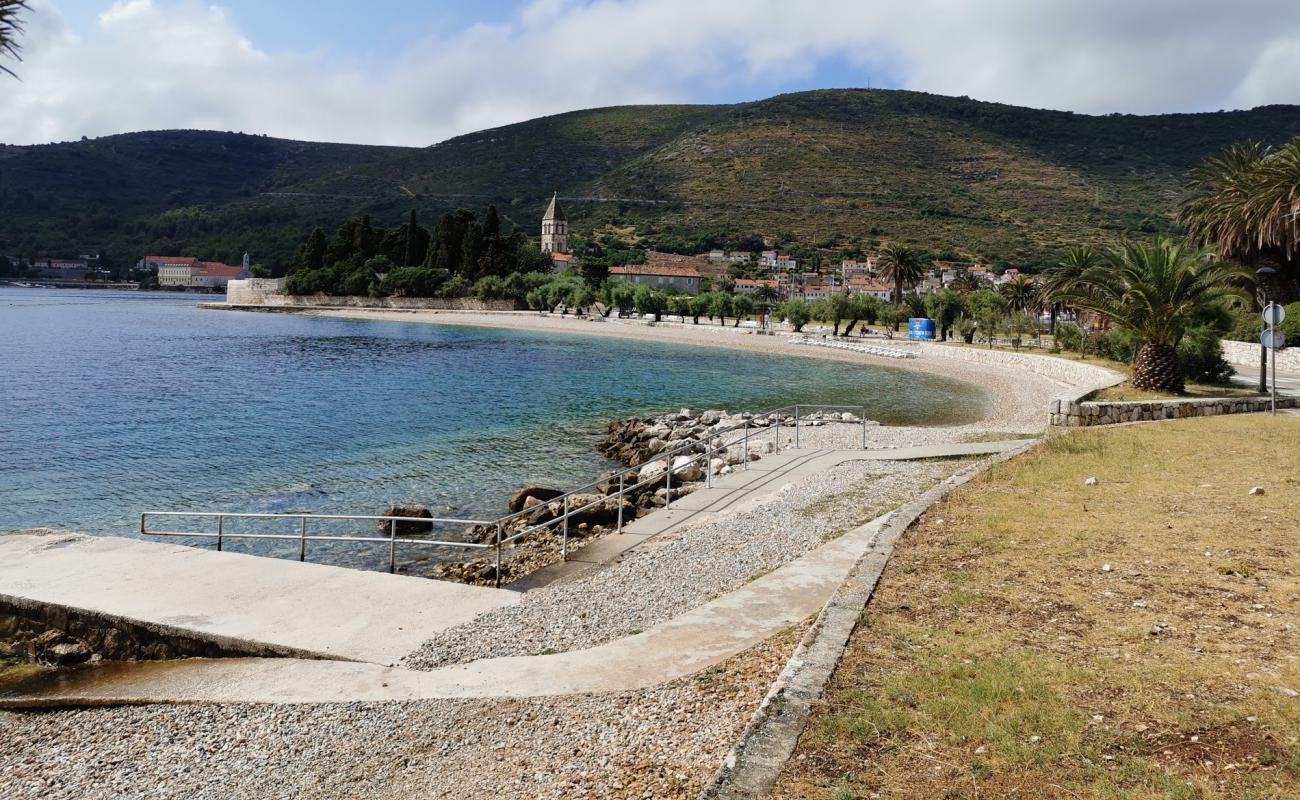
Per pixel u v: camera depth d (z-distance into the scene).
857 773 4.14
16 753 6.29
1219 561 7.67
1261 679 5.00
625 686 6.20
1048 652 5.62
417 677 6.88
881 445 20.28
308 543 14.67
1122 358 39.75
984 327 64.31
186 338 72.62
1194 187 52.38
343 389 38.47
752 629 7.16
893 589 7.25
